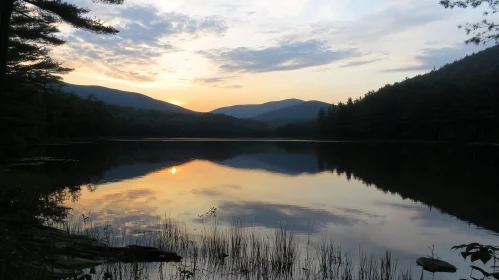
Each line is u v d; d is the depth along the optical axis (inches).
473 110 2588.6
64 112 2891.2
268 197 699.4
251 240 391.5
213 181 930.7
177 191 757.9
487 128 2679.6
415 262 340.8
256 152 2213.3
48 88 2551.7
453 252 373.7
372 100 3956.7
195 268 302.4
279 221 500.7
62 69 1330.0
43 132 2420.0
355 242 406.0
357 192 761.6
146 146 2805.1
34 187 590.6
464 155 1707.7
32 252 246.7
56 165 1173.7
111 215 513.3
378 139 3533.5
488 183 863.7
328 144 3211.1
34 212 381.1
